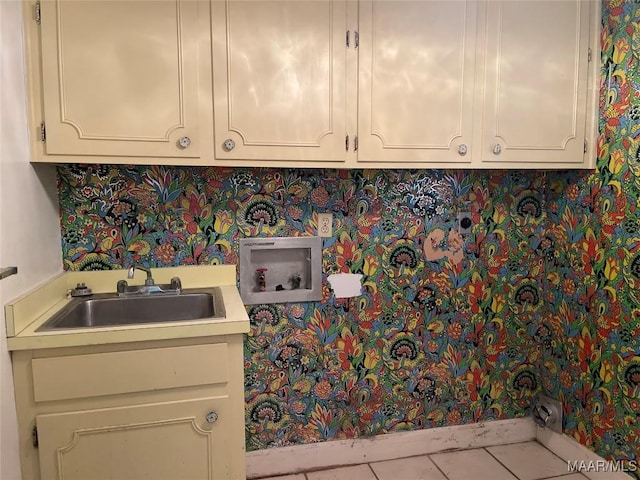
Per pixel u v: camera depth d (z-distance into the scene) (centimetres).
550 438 218
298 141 159
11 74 127
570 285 206
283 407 200
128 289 173
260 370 197
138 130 145
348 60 161
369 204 202
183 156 149
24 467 128
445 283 213
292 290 196
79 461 131
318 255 198
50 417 128
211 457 141
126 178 177
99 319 166
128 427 134
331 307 202
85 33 139
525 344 223
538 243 222
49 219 159
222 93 151
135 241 179
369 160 166
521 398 225
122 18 141
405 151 169
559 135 185
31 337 124
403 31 165
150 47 144
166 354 135
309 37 157
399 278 208
